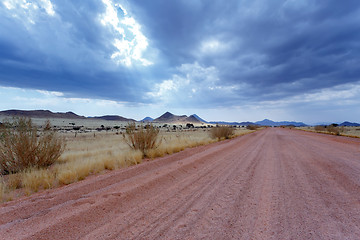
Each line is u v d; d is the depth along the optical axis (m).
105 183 4.79
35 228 2.66
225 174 5.88
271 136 25.67
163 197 3.95
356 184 4.84
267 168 6.70
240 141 17.83
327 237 2.49
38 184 4.59
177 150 11.05
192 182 5.04
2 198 3.81
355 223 2.87
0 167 5.79
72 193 4.08
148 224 2.83
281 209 3.37
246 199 3.84
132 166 6.90
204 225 2.80
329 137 24.00
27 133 6.21
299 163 7.55
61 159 7.89
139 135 9.80
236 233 2.58
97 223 2.86
